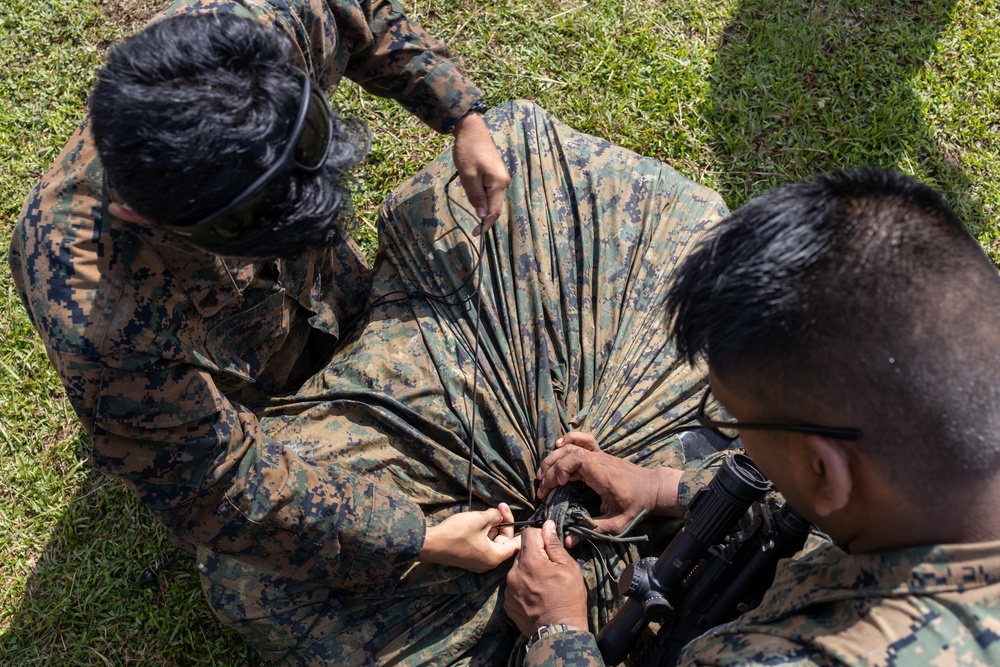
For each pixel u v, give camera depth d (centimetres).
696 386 247
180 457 179
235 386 222
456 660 227
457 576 229
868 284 108
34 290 165
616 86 334
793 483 126
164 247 168
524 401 244
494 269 257
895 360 107
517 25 343
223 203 140
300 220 148
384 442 238
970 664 106
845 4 343
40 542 280
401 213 268
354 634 226
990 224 307
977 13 338
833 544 142
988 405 106
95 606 272
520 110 275
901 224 111
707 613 182
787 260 111
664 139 327
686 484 221
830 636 115
